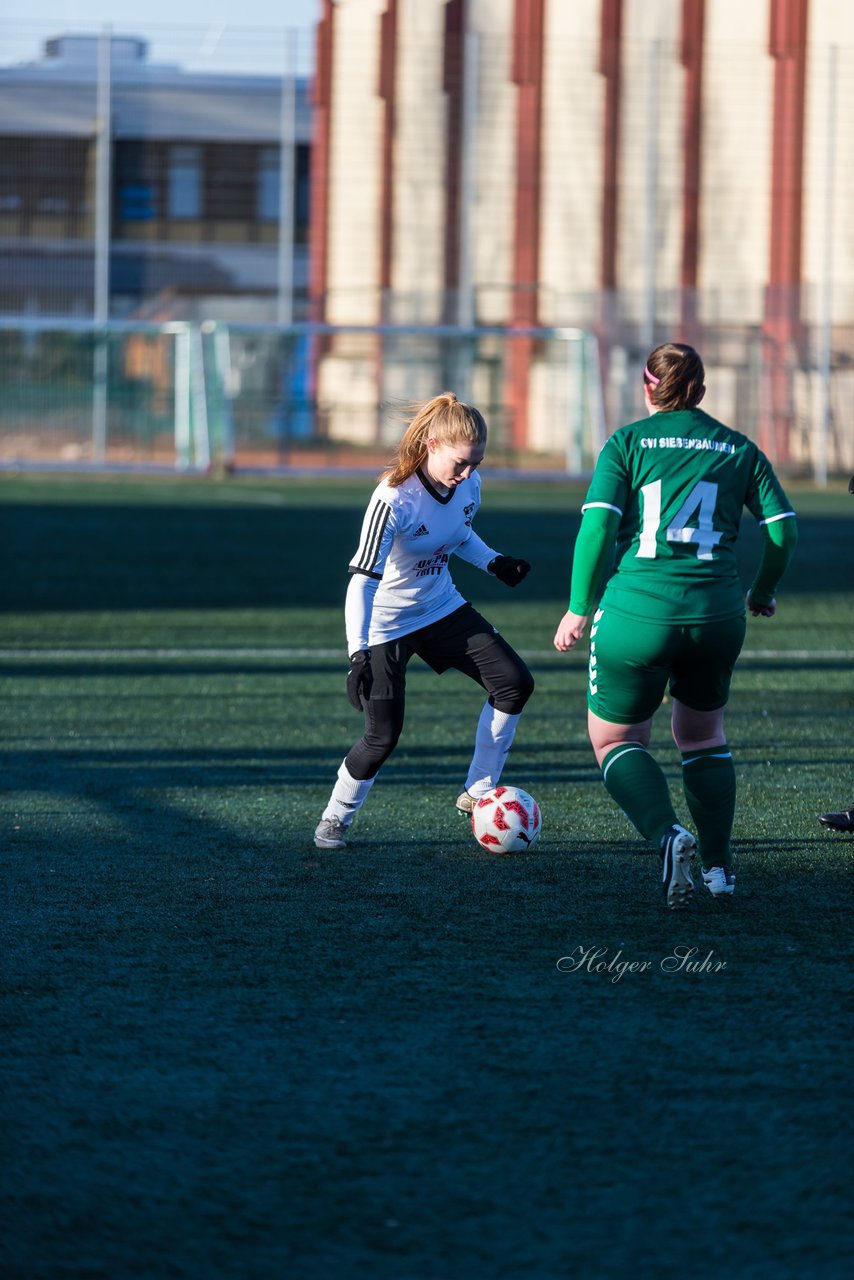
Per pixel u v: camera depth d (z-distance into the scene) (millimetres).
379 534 17016
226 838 18922
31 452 104500
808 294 105812
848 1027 12398
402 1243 9102
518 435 105812
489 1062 11711
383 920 15383
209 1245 9086
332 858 17953
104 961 14078
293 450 105438
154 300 109688
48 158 109375
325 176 109125
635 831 19281
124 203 113312
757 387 105812
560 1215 9414
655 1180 9844
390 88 108062
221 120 114312
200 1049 11977
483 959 14141
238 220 115500
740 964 13977
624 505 15320
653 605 15094
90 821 19812
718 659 15398
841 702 29828
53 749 24672
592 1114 10797
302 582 49250
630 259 109000
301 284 116000
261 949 14438
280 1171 9977
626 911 15695
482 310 108125
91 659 34219
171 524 67438
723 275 108688
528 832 18016
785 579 52500
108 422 105062
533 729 26812
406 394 106312
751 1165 10039
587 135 108062
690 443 15250
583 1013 12742
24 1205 9531
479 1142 10367
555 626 41094
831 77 105000
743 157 107688
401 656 18234
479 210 109062
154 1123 10672
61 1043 12094
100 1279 8719
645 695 15578
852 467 105188
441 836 19047
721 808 15953
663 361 15492
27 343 104812
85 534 62594
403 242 109125
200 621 40531
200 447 103625
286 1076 11469
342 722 27234
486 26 108562
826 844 18688
